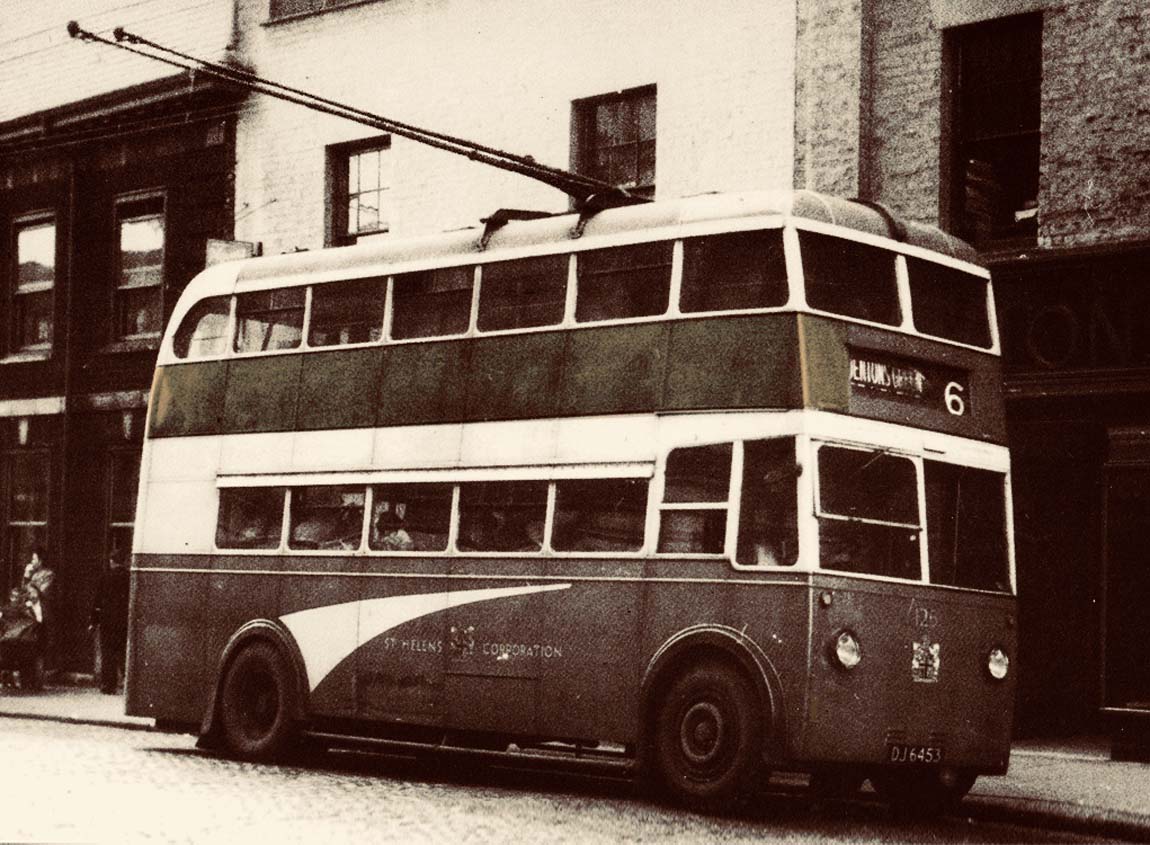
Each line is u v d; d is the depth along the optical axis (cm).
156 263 2647
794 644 1212
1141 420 1599
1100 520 1684
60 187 2786
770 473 1243
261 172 2484
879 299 1297
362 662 1516
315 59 2423
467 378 1462
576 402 1373
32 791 1264
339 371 1574
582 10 2112
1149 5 1647
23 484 2812
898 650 1248
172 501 1705
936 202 1784
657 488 1305
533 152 2156
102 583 2427
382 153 2358
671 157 2005
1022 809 1263
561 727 1350
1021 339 1675
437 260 1509
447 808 1227
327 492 1570
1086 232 1672
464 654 1429
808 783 1433
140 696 1702
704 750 1252
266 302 1661
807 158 1877
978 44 1783
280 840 1029
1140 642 1563
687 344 1305
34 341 2834
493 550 1420
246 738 1608
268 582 1603
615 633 1320
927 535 1281
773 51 1917
